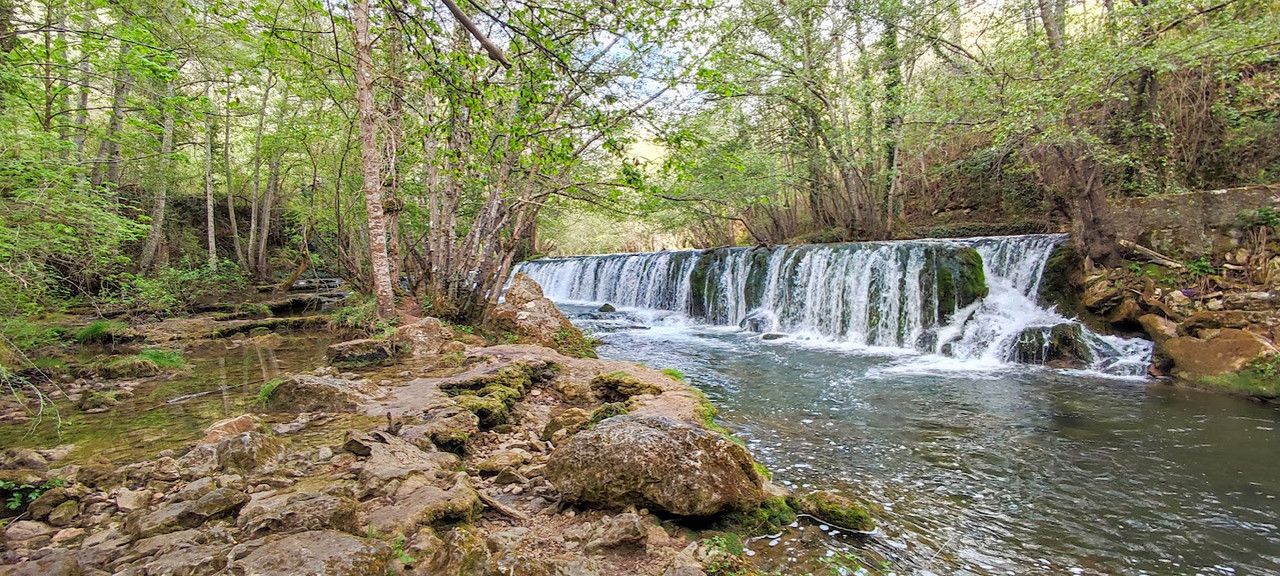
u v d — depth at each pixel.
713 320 17.42
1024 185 16.88
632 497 3.34
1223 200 8.48
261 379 7.07
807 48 17.45
